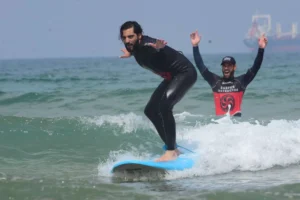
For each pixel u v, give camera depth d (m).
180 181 16.69
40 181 16.19
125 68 142.75
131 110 35.41
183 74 18.00
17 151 21.20
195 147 20.25
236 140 20.27
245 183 16.11
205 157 18.77
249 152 19.23
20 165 19.11
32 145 22.19
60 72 121.81
